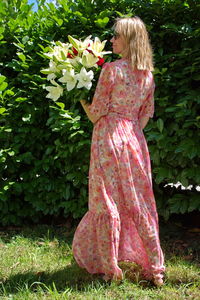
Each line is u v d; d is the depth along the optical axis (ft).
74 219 15.03
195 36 11.95
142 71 9.49
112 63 9.25
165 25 12.03
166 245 12.37
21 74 13.87
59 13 13.64
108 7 13.14
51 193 14.33
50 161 14.10
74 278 10.02
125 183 9.32
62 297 8.85
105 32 12.74
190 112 11.73
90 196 9.65
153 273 9.48
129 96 9.33
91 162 9.62
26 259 11.28
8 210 14.73
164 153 12.35
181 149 11.84
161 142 12.25
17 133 14.26
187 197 12.87
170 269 10.50
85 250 9.93
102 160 9.34
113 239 9.35
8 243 12.77
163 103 12.14
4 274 10.31
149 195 9.58
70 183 14.20
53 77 9.66
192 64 11.84
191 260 11.21
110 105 9.43
